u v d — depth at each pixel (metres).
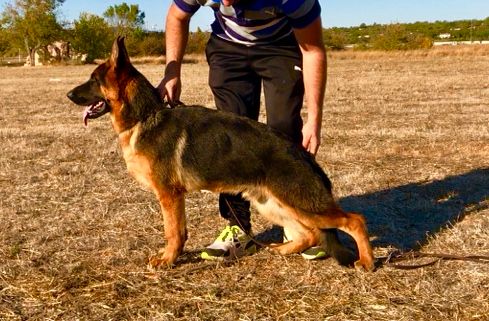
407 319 3.51
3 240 4.96
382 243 4.84
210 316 3.62
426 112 12.77
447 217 5.42
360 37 75.19
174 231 4.32
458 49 38.38
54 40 55.44
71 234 5.15
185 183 4.20
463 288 3.88
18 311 3.70
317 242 4.48
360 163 7.86
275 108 4.52
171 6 4.54
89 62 56.44
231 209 4.50
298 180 4.04
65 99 17.77
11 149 9.13
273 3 4.06
